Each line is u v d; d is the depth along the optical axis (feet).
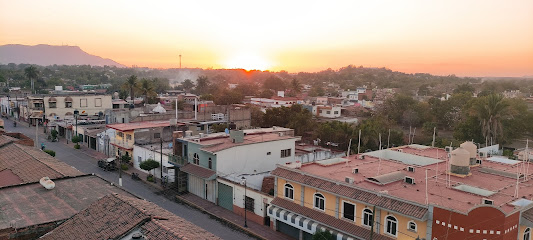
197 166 146.82
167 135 205.26
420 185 97.14
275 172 114.11
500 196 88.79
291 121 248.52
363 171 111.14
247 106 304.91
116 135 206.08
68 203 82.58
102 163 189.57
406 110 325.62
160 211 72.43
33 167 112.57
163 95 536.42
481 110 208.13
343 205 96.94
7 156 131.23
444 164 119.34
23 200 83.35
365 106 429.79
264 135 166.40
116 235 60.34
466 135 218.79
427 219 80.38
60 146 246.06
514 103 228.22
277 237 113.39
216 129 233.14
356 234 90.94
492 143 203.41
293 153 161.79
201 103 343.05
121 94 485.56
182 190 155.33
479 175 107.14
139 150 187.01
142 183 168.04
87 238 62.80
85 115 335.06
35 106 347.36
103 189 93.35
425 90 590.55
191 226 68.49
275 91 633.20
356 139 211.82
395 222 86.58
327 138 222.28
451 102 312.71
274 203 112.68
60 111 328.08
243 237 115.03
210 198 144.56
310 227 100.73
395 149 143.74
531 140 234.17
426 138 235.40
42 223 70.49
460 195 89.04
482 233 74.95
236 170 143.54
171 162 156.56
